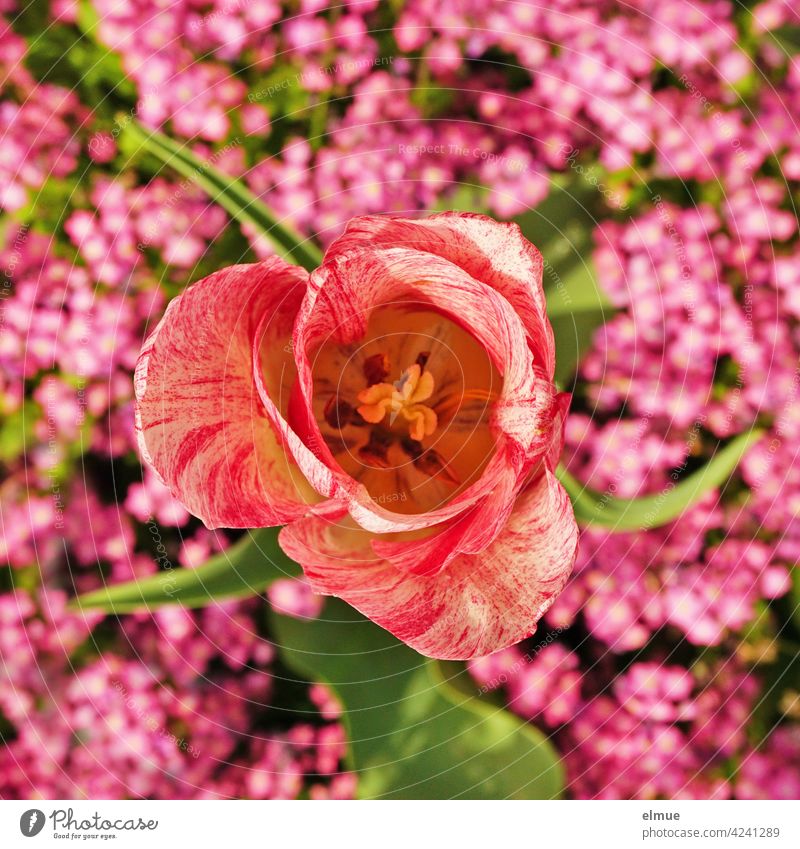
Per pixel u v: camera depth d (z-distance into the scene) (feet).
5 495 1.07
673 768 1.06
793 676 1.08
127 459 1.09
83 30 1.12
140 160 1.11
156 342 0.77
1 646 1.06
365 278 0.79
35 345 1.08
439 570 0.76
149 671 1.06
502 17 1.13
